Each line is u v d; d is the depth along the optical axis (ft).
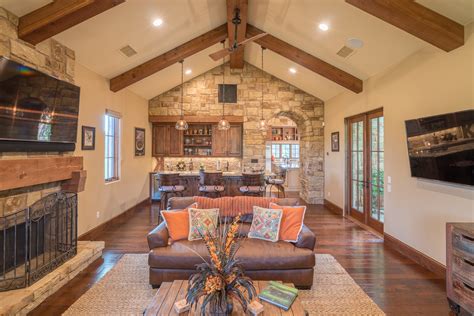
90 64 14.64
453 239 8.13
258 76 25.12
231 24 15.46
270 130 41.50
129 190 20.74
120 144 19.19
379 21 11.37
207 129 26.78
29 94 9.46
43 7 9.65
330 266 11.43
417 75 11.79
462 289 7.77
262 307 6.09
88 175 14.67
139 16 12.78
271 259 9.35
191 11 14.26
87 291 9.42
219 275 5.77
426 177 10.85
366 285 9.91
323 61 17.31
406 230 12.59
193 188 21.88
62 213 11.81
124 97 19.92
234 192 21.11
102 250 12.96
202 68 23.86
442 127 9.84
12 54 9.33
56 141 11.16
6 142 8.71
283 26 15.64
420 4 9.47
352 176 19.60
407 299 8.99
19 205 9.55
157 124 25.93
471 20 9.03
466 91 9.26
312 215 20.45
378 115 15.97
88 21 11.60
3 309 7.38
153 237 9.75
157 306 6.29
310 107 24.98
